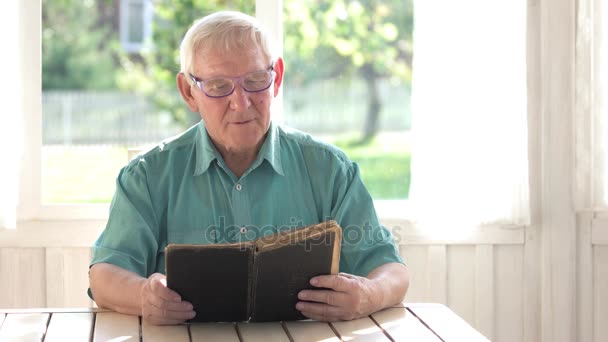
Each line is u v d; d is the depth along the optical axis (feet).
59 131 25.61
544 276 8.53
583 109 8.32
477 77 8.19
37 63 8.29
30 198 8.26
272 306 5.16
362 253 6.16
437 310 5.57
